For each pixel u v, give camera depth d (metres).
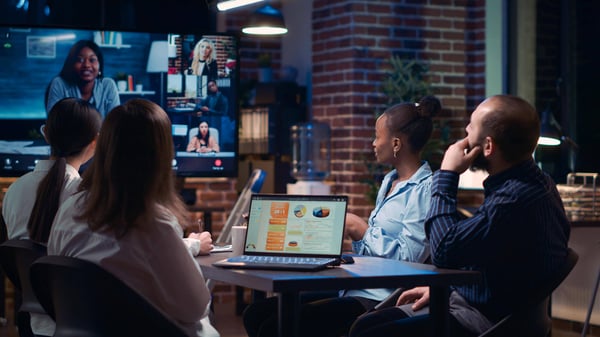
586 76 6.61
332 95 7.27
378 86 7.12
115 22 6.47
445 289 2.79
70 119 3.27
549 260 2.90
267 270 2.75
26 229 3.25
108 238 2.46
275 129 7.77
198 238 3.38
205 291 2.55
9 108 5.77
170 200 2.56
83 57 5.86
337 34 7.20
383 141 3.60
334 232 3.00
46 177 3.12
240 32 8.68
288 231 3.04
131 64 5.93
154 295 2.49
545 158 6.78
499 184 2.93
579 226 5.16
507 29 7.16
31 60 5.78
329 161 7.30
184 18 6.60
